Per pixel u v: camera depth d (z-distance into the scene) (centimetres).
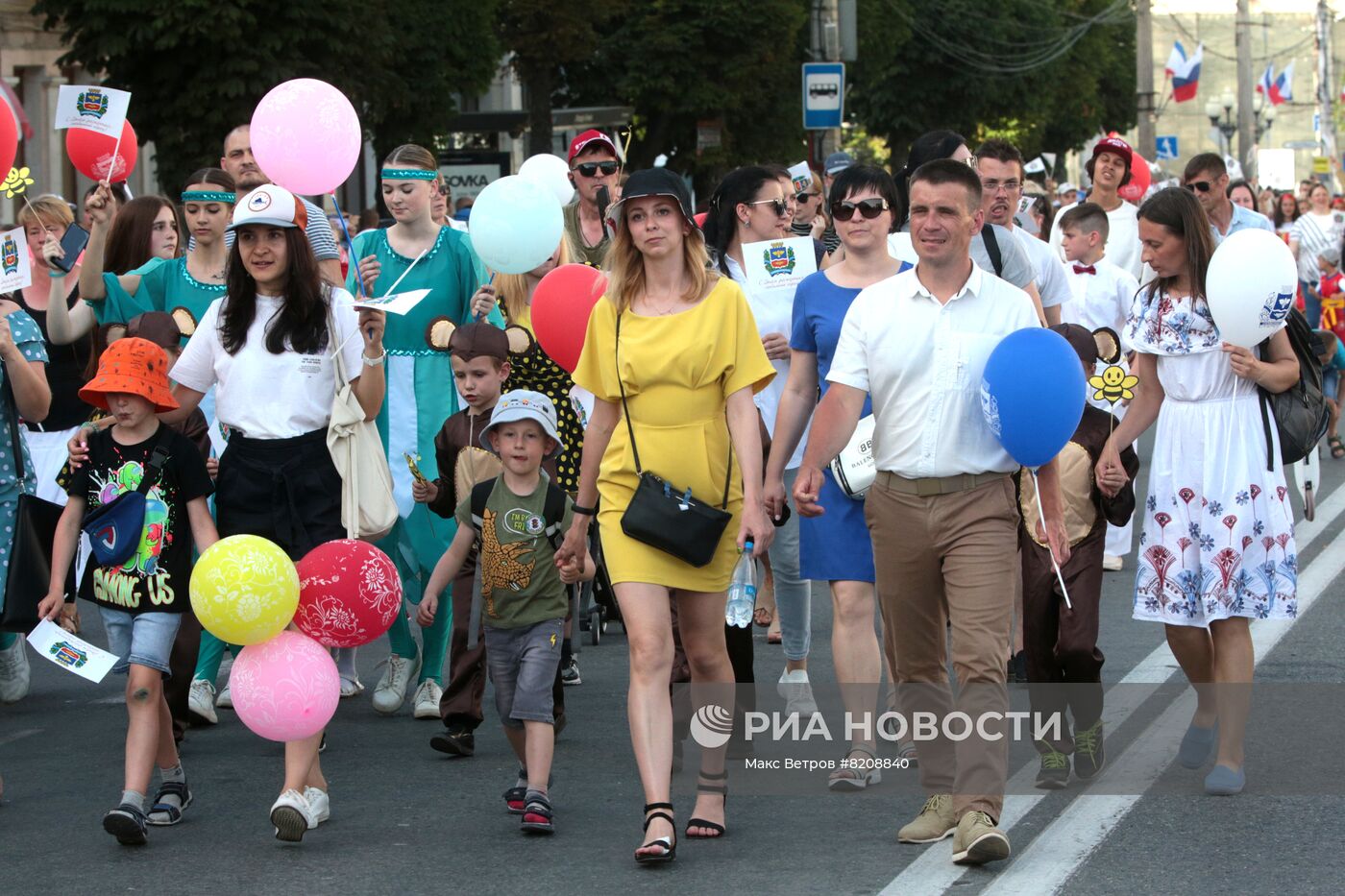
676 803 844
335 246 1071
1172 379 852
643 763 750
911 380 745
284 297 859
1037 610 840
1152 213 845
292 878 742
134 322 1014
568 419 1028
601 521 771
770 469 864
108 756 970
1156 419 863
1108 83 8956
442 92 3272
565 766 920
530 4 3862
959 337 740
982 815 723
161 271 1118
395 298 864
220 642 1039
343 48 2775
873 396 760
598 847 778
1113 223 1522
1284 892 689
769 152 4703
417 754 958
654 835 741
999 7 6419
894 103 6444
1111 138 1510
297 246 856
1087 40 7738
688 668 923
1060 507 764
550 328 967
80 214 3569
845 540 869
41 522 945
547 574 823
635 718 753
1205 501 844
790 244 984
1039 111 6912
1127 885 700
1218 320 824
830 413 765
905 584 761
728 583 776
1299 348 851
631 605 755
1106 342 911
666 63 4356
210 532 820
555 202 1040
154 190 3891
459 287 1101
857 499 866
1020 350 720
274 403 861
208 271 1111
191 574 777
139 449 816
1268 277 812
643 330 762
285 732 769
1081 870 720
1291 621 1217
